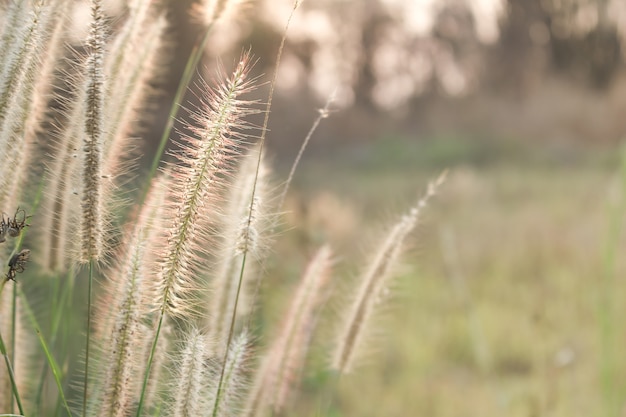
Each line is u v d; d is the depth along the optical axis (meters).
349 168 19.52
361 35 25.69
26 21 1.45
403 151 20.97
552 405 4.34
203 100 1.36
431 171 18.53
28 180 1.71
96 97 1.42
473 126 22.52
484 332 6.45
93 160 1.43
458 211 12.17
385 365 5.84
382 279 2.10
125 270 1.47
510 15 26.39
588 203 12.10
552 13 26.39
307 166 19.30
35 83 1.49
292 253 5.72
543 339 6.09
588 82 25.97
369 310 2.12
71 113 1.60
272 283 4.41
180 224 1.37
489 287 7.89
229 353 1.59
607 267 3.13
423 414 5.14
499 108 23.09
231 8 1.97
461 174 15.62
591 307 6.68
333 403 4.94
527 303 7.21
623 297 5.80
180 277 1.39
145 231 1.47
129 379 1.45
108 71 1.72
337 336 2.14
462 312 7.05
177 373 1.52
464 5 26.70
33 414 1.88
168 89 7.77
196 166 1.35
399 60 26.28
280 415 2.23
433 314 6.99
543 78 25.48
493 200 13.20
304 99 16.86
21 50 1.45
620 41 26.25
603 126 21.05
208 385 1.55
